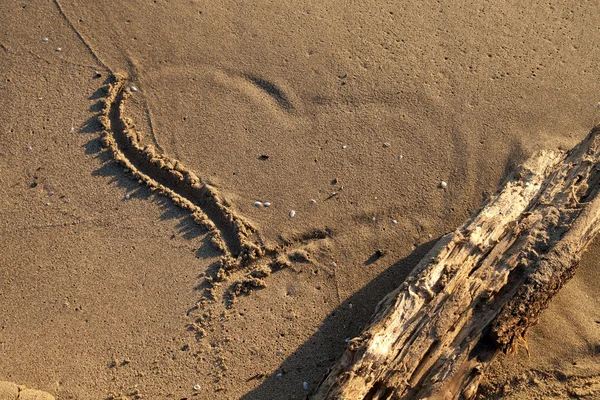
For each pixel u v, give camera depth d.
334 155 1.49
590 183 1.37
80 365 1.36
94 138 1.48
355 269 1.42
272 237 1.43
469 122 1.52
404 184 1.47
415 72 1.54
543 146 1.50
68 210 1.43
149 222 1.43
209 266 1.41
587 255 1.44
